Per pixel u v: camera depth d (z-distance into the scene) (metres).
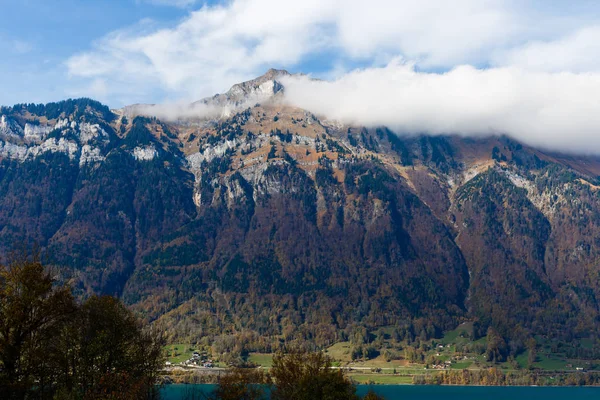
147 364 127.75
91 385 113.81
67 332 116.25
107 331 119.50
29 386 106.38
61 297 111.88
